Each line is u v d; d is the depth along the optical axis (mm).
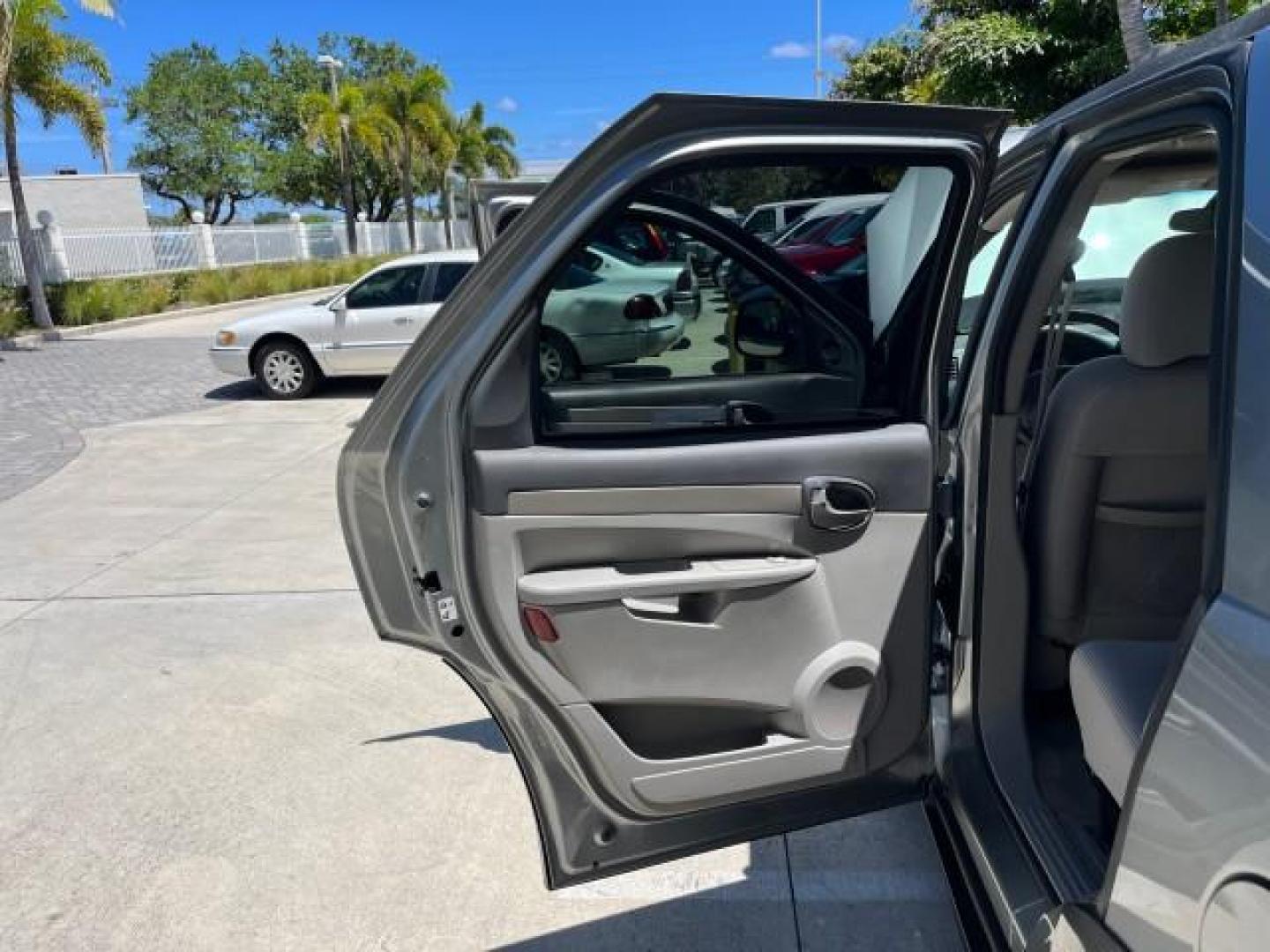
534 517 1700
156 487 6863
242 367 10328
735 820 1927
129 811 2961
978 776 2023
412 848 2744
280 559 5238
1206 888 1120
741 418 1812
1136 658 1825
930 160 1675
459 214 43938
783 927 2389
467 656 1745
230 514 6125
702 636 1806
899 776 2018
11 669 3961
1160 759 1217
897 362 1844
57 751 3318
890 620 1897
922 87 12344
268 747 3314
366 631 4262
